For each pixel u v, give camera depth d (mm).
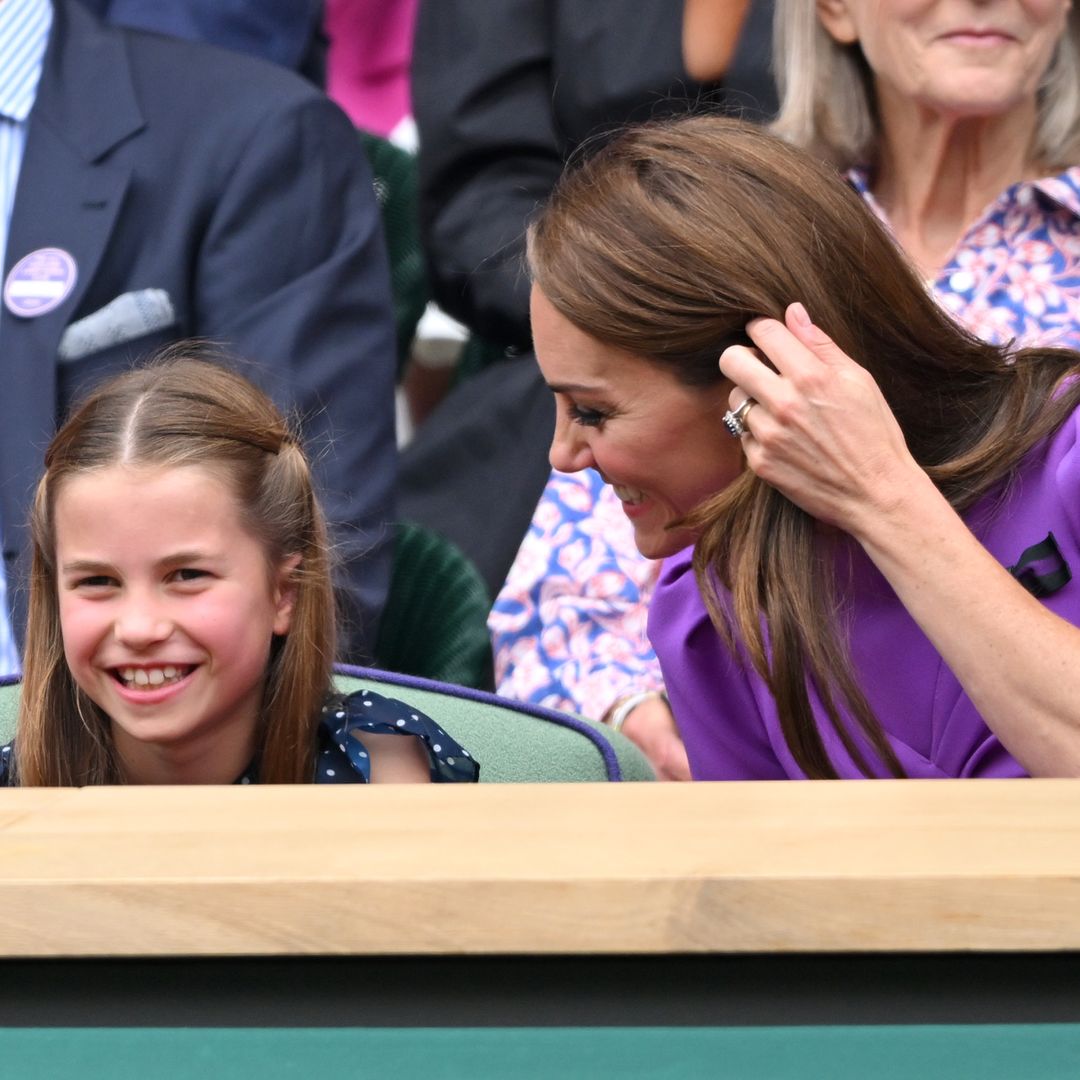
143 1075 2559
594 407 5742
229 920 2602
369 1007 2662
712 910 2561
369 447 9609
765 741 6352
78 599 5984
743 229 5520
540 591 9273
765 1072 2535
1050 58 8492
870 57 8531
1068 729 5215
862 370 5457
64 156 9539
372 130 14734
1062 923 2549
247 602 6082
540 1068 2549
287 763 6320
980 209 8617
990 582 5336
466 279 10961
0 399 9117
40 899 2609
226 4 11062
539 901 2570
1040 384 5988
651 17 10688
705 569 5875
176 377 6340
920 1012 2619
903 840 2783
